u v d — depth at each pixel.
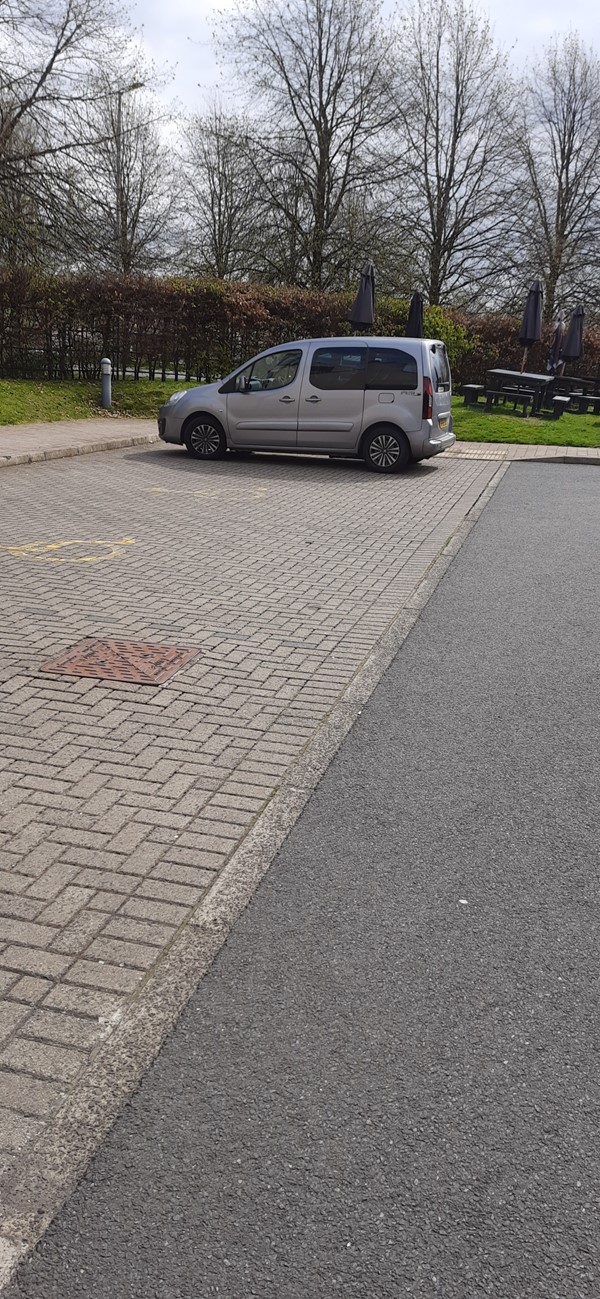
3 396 20.08
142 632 6.35
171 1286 1.98
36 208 25.70
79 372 24.02
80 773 4.24
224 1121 2.40
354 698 5.30
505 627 6.78
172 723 4.84
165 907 3.28
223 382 15.52
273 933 3.17
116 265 26.66
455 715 5.12
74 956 3.00
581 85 39.72
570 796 4.23
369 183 33.88
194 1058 2.61
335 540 9.64
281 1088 2.51
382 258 33.12
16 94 25.56
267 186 33.34
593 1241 2.10
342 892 3.42
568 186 40.28
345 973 2.99
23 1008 2.76
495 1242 2.09
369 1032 2.73
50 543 9.05
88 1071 2.54
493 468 15.86
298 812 3.97
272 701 5.20
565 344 26.88
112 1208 2.15
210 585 7.68
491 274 37.59
